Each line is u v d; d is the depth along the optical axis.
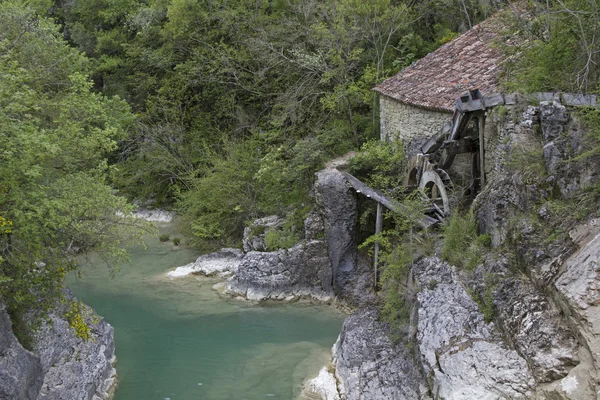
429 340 9.51
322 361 12.83
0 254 9.54
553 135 9.74
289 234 17.50
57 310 12.33
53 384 10.76
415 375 9.95
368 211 16.33
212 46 25.02
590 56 9.30
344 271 16.38
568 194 9.12
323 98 20.73
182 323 15.23
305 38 23.00
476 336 9.01
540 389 7.72
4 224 8.88
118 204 10.98
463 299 9.78
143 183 26.12
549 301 8.38
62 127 11.07
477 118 13.19
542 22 11.08
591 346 7.21
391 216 15.48
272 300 16.61
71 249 12.41
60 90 15.40
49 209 9.40
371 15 20.67
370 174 16.95
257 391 11.70
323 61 20.80
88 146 11.34
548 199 9.39
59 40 16.92
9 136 9.52
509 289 9.16
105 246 11.04
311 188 17.58
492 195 10.66
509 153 10.87
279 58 23.41
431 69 16.70
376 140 19.42
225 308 16.20
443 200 13.18
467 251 10.73
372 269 16.33
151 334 14.59
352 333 12.38
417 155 14.79
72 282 18.20
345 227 16.45
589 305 7.47
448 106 13.83
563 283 7.99
